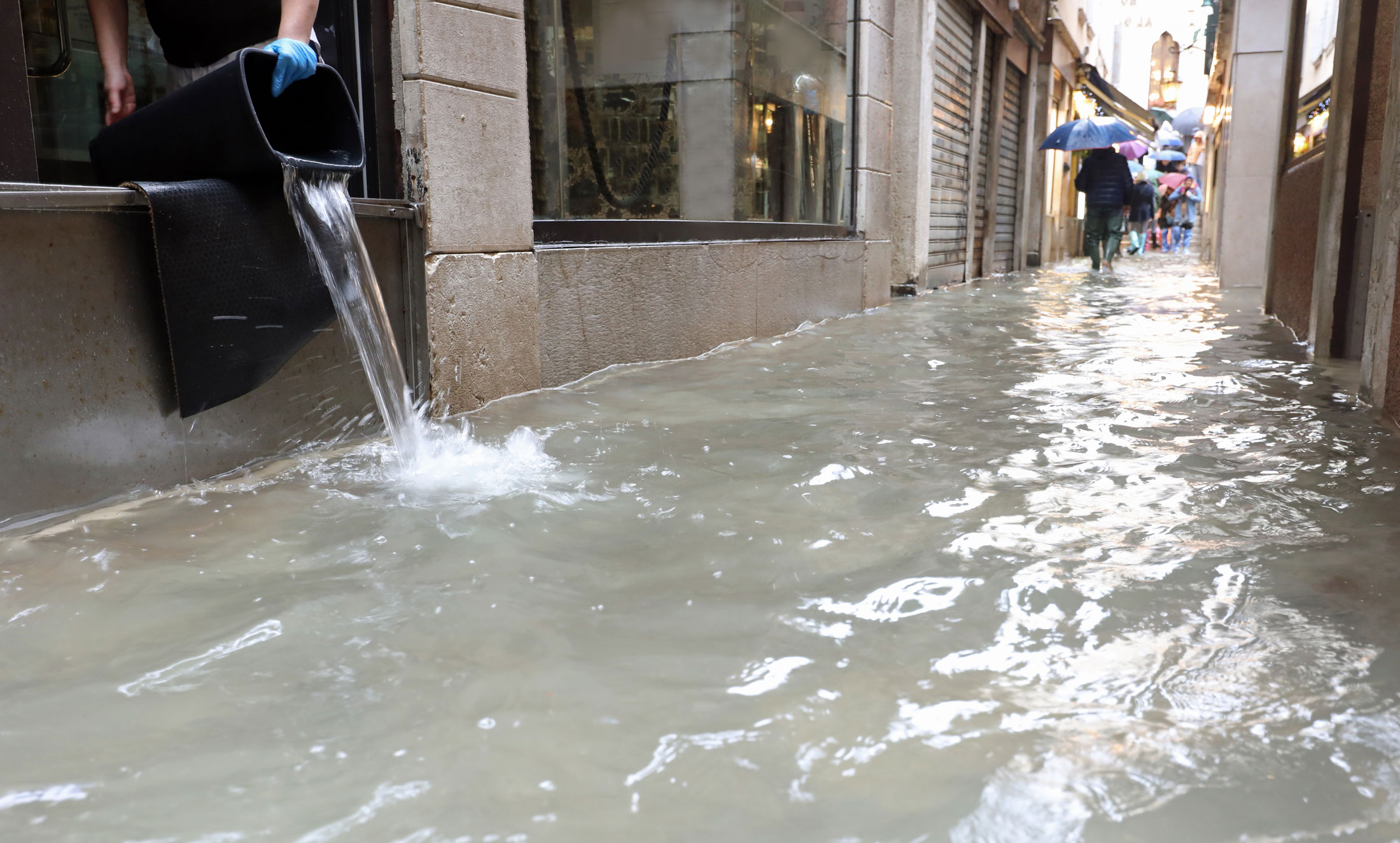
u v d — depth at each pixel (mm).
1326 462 3152
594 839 1259
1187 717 1567
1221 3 16438
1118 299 9938
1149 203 23641
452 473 3039
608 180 5199
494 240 4137
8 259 2385
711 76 6008
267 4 3088
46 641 1861
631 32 5250
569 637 1864
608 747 1475
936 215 11438
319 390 3396
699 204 6035
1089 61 23266
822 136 7754
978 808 1323
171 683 1688
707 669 1735
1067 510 2656
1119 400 4262
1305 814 1312
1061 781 1386
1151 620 1941
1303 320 6363
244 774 1412
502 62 4125
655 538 2436
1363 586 2102
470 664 1752
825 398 4352
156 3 3164
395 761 1442
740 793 1358
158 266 2621
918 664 1755
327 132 3102
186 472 2906
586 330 4848
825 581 2154
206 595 2074
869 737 1504
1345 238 5418
